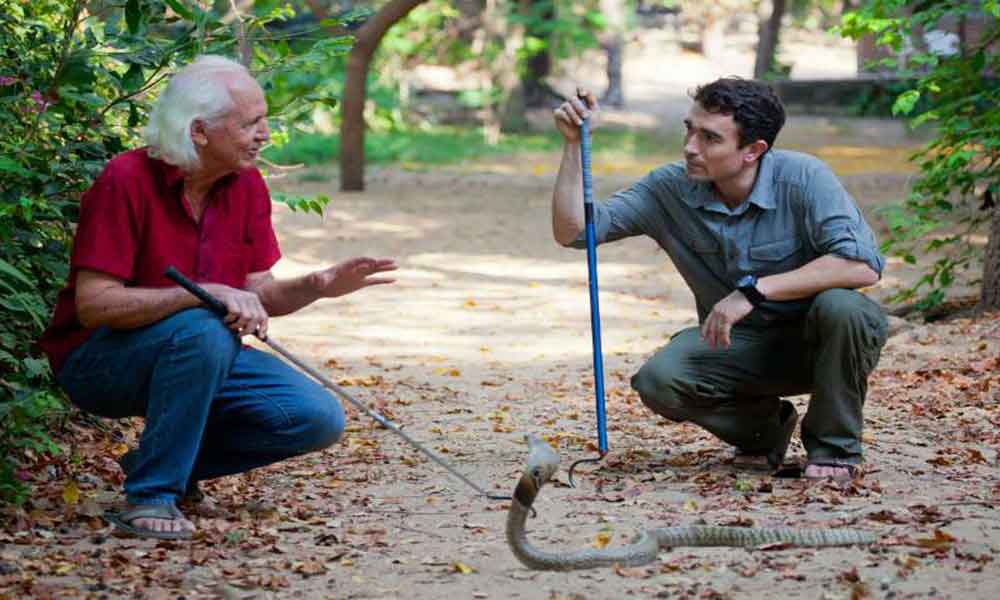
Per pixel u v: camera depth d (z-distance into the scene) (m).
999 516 5.42
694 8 53.41
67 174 6.45
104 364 5.25
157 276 5.28
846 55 54.44
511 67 33.72
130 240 5.18
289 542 5.20
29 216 5.84
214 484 6.19
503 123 34.09
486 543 5.16
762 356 6.22
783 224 6.06
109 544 5.09
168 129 5.12
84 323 5.18
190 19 6.62
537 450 4.59
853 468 6.10
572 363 10.39
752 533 5.05
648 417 8.07
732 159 5.95
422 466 6.70
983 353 9.68
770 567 4.76
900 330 11.05
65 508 5.58
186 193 5.32
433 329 12.18
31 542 5.09
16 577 4.65
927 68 14.33
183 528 5.21
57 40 6.45
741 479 6.17
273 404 5.36
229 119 5.14
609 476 6.35
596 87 44.56
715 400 6.28
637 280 15.18
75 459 6.38
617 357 10.66
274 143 7.58
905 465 6.42
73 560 4.88
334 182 24.97
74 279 5.28
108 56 6.41
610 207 6.29
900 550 4.90
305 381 5.46
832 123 35.44
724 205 6.11
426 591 4.57
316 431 5.41
